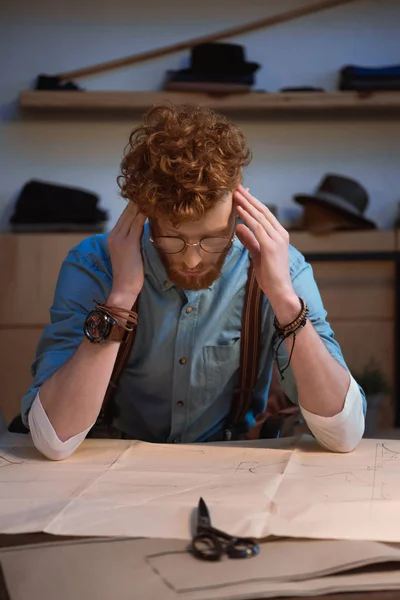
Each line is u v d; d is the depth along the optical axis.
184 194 1.15
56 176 3.46
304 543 0.91
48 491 1.11
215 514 0.99
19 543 0.93
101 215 3.28
